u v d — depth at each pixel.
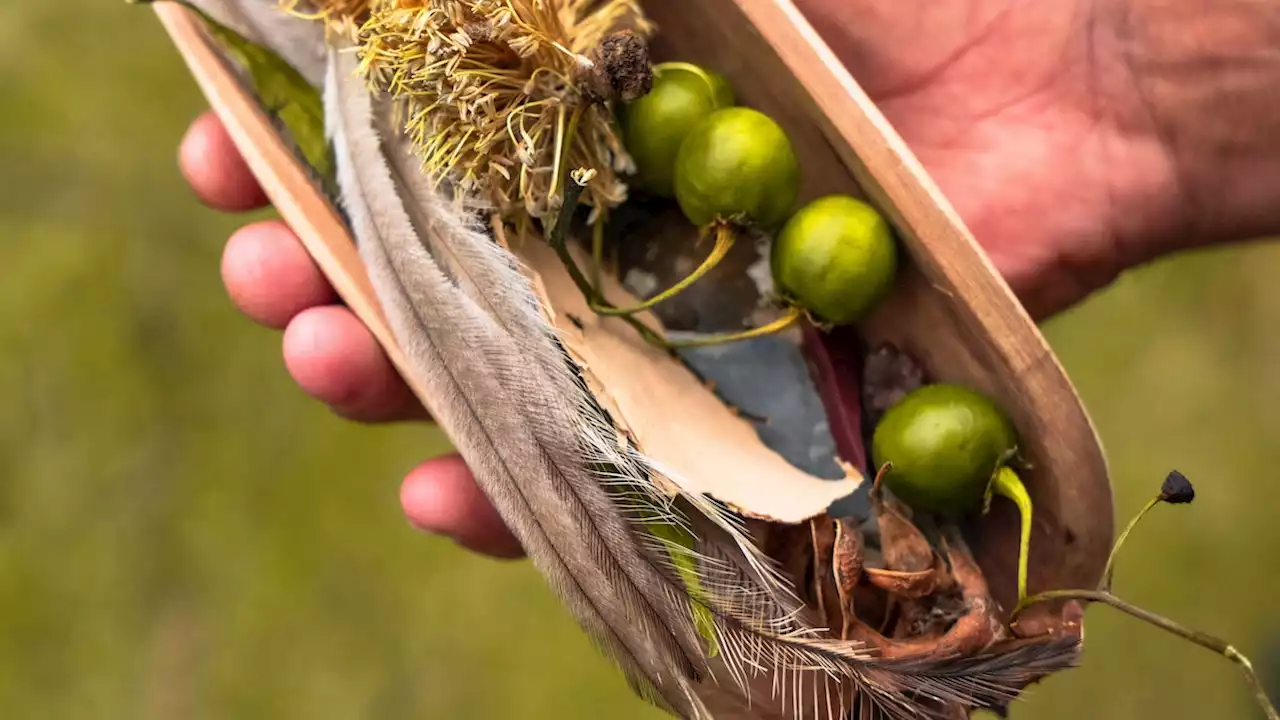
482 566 0.63
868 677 0.35
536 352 0.35
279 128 0.39
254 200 0.42
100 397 0.64
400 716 0.62
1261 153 0.43
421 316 0.36
